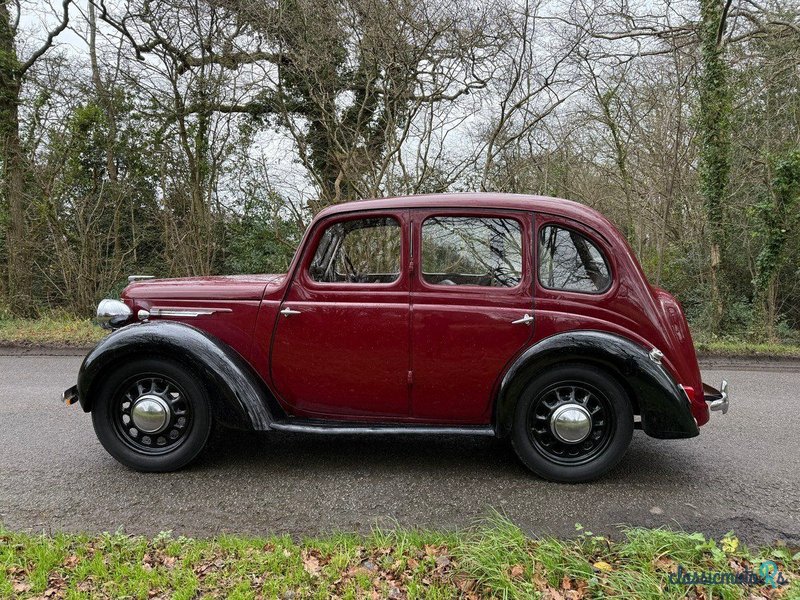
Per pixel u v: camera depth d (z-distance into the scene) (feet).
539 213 10.64
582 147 38.81
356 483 10.59
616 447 10.44
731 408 16.24
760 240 34.99
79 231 33.78
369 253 11.28
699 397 10.57
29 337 24.75
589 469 10.50
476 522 9.00
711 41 31.07
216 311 11.22
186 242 36.70
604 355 10.06
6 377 19.22
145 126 35.27
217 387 10.55
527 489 10.35
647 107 34.88
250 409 10.61
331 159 33.71
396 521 9.02
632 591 6.84
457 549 7.79
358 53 29.86
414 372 10.75
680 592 6.91
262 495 10.03
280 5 29.78
